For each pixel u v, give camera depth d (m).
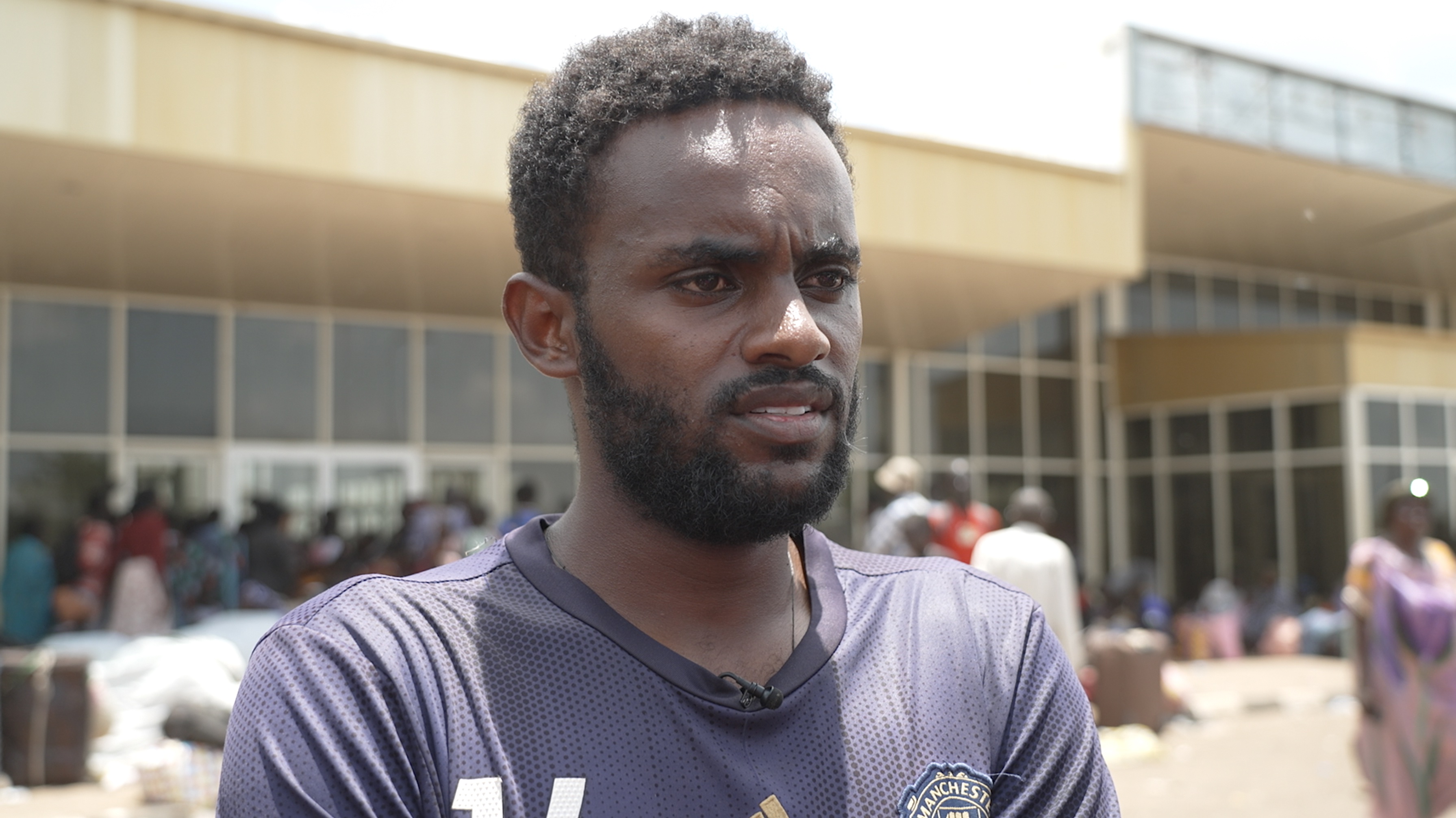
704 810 0.82
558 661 0.86
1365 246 16.30
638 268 0.87
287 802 0.79
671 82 0.89
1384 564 4.78
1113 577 11.87
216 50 6.31
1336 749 7.34
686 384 0.86
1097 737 1.01
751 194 0.87
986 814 0.90
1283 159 13.00
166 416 9.79
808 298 0.91
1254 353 14.24
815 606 0.96
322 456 10.38
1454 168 13.97
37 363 9.35
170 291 9.57
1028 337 15.16
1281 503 13.91
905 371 13.84
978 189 8.93
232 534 9.12
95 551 7.63
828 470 0.88
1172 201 14.44
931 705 0.93
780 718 0.87
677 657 0.87
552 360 0.96
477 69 6.96
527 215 0.96
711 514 0.86
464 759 0.82
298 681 0.84
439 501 10.89
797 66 0.92
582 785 0.82
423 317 10.90
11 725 5.67
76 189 6.77
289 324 10.37
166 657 6.14
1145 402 15.40
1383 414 13.38
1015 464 14.78
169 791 5.22
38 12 5.89
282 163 6.45
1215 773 6.63
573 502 0.98
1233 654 12.19
